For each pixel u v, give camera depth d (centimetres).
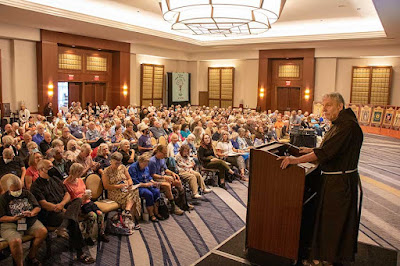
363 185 723
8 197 372
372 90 1753
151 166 548
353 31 1499
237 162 761
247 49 1978
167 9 742
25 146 666
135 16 1365
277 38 1644
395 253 388
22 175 537
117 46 1714
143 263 393
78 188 445
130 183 497
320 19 1382
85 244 429
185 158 634
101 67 1727
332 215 312
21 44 1349
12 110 1355
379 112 1633
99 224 446
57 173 438
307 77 1855
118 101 1781
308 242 355
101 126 1017
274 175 329
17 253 355
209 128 941
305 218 351
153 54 1934
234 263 362
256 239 346
